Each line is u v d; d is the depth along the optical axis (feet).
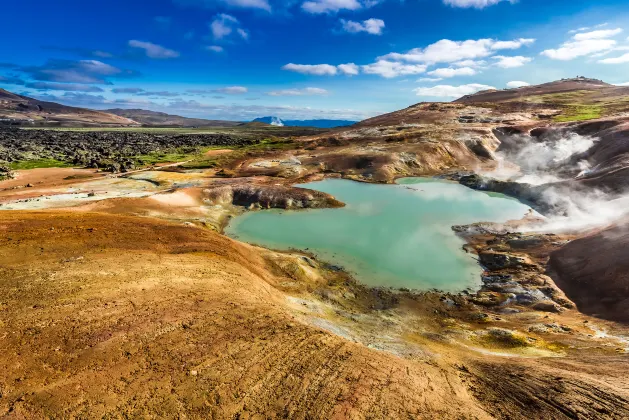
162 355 47.75
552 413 42.91
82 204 139.74
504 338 71.26
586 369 53.88
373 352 54.34
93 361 45.27
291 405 41.50
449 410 42.57
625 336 65.77
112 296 59.31
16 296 56.44
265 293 73.05
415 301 91.25
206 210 150.20
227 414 39.83
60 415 37.52
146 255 78.89
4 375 41.60
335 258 113.60
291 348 51.72
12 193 157.99
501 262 107.04
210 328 54.49
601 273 84.23
